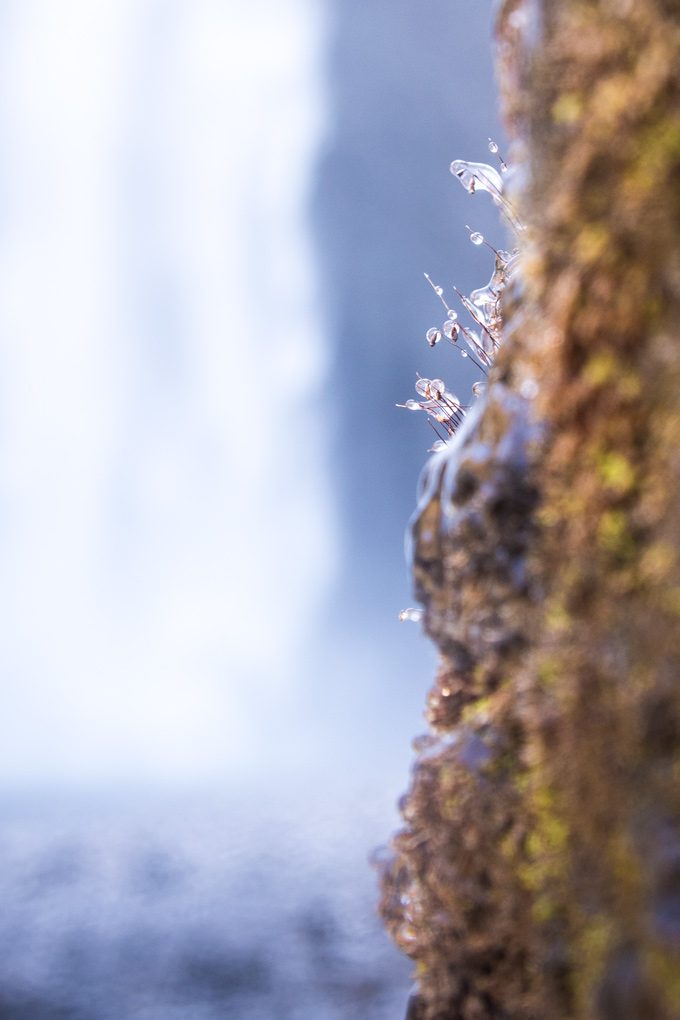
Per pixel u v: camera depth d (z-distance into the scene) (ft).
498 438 1.57
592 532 1.53
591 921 1.53
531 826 1.56
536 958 1.56
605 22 1.53
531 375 1.56
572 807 1.54
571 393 1.54
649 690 1.51
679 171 1.51
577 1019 1.54
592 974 1.53
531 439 1.56
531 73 1.55
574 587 1.54
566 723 1.54
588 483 1.54
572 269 1.54
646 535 1.52
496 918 1.57
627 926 1.52
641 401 1.52
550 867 1.55
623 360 1.53
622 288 1.52
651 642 1.51
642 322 1.52
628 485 1.53
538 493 1.56
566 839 1.54
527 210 1.57
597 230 1.53
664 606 1.51
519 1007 1.57
